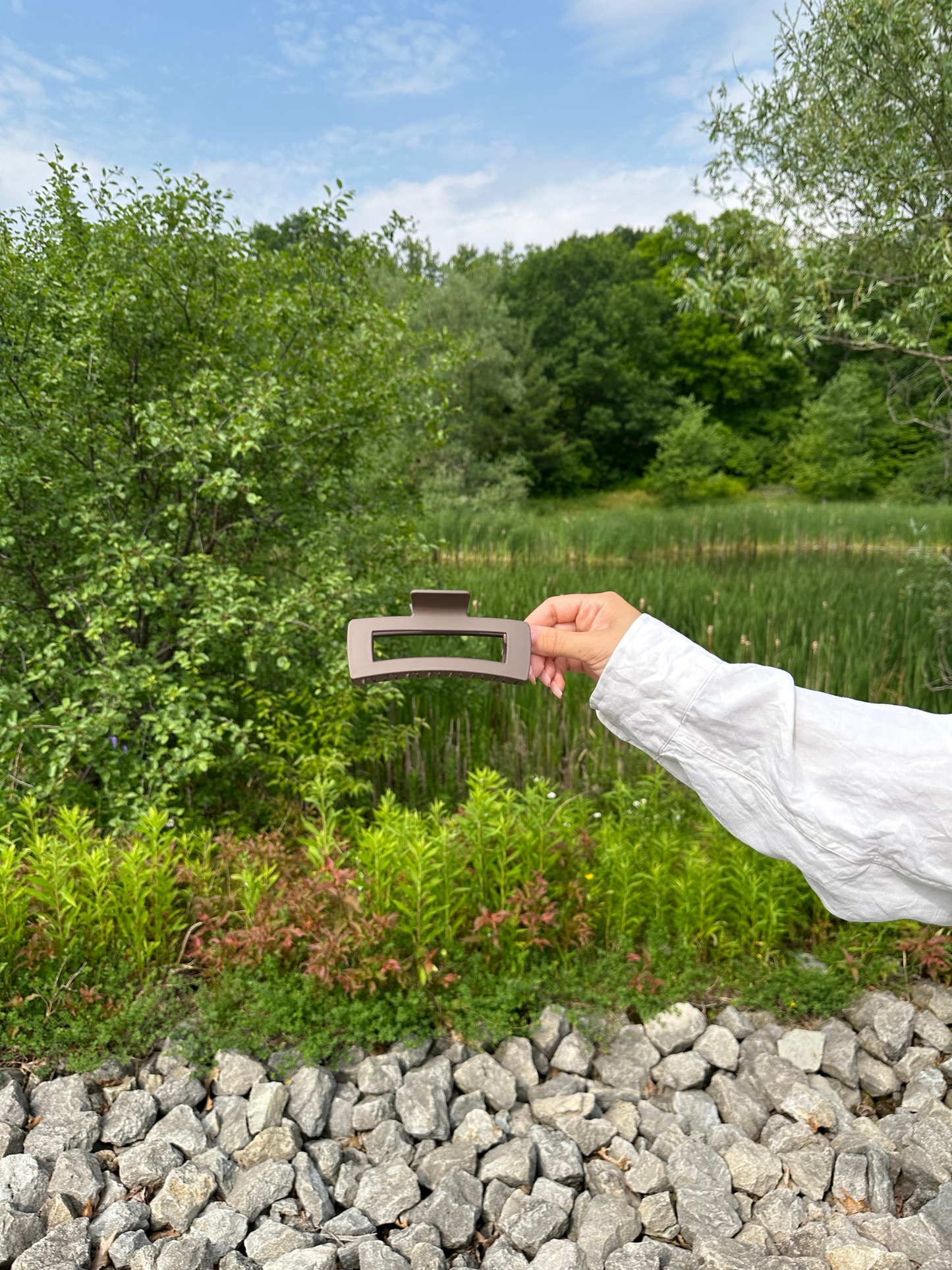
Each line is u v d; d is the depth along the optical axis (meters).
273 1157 2.14
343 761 3.53
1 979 2.52
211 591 3.36
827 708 0.83
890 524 18.08
